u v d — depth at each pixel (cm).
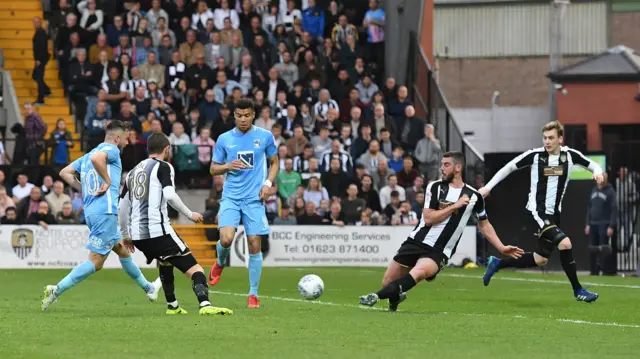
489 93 6600
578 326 1895
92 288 3038
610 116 5900
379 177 4900
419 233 2159
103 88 5128
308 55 5400
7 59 5562
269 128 5009
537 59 6562
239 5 5675
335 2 5809
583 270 4444
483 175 4734
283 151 4778
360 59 5481
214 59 5328
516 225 4544
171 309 2088
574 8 6481
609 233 4006
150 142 2038
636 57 5978
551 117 6066
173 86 5228
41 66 5297
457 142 5344
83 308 2277
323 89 5206
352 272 4081
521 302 2567
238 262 4591
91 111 4991
